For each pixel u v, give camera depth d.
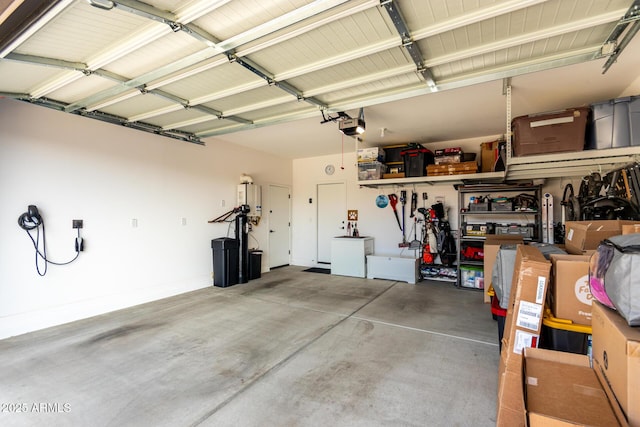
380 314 4.03
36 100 3.30
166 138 4.94
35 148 3.51
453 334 3.34
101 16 1.98
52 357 2.84
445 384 2.37
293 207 8.00
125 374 2.54
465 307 4.32
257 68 2.63
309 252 7.75
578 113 3.07
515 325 1.75
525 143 3.27
